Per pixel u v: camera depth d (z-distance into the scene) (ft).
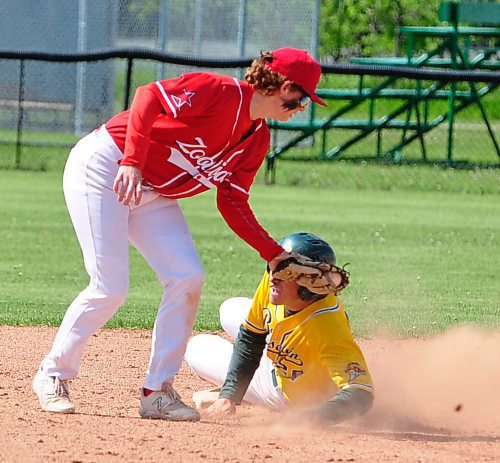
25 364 67.10
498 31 235.81
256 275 107.04
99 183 49.65
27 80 244.01
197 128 47.98
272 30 233.55
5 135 235.40
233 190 50.39
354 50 351.25
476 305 92.89
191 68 233.55
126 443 45.93
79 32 244.42
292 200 176.35
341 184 200.34
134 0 245.86
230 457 43.65
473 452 46.06
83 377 64.03
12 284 99.09
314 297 49.55
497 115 307.37
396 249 126.93
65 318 51.85
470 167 218.18
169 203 51.44
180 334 51.34
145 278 106.32
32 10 249.55
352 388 48.37
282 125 226.99
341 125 233.35
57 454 43.68
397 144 265.54
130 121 47.57
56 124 244.42
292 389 51.83
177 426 49.88
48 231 135.33
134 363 69.05
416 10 347.77
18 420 50.31
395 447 46.47
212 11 236.43
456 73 171.83
